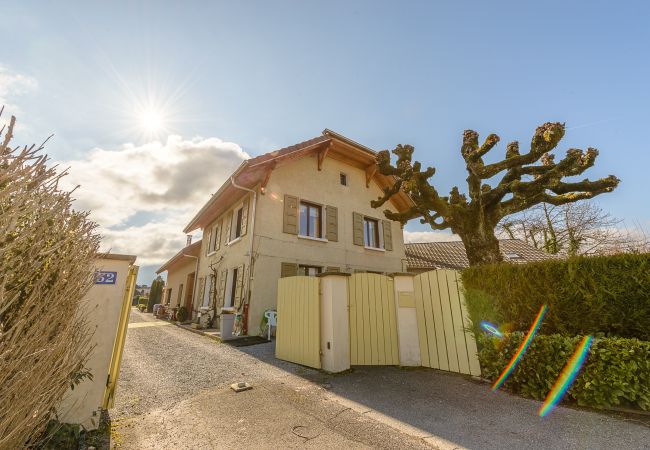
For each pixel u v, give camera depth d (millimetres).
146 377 5035
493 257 7484
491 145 7277
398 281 6402
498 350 4730
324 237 12094
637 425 3219
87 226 2768
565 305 4277
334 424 3326
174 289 21344
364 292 6316
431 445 2861
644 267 3820
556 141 6523
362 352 5988
